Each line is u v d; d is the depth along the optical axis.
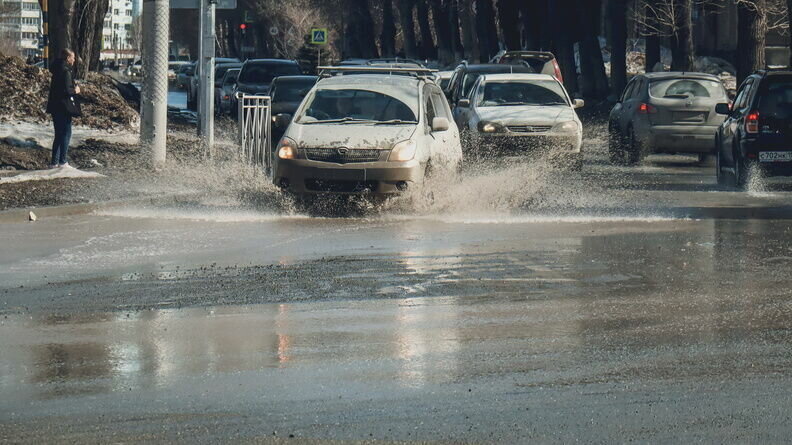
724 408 11.33
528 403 11.55
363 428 10.73
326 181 28.97
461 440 10.38
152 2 37.75
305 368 12.97
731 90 83.94
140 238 23.81
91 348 13.96
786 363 13.11
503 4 106.25
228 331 14.88
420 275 19.23
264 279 18.77
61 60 35.31
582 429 10.67
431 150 30.20
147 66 37.81
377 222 26.97
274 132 47.50
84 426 10.83
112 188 32.22
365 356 13.53
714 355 13.52
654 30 83.56
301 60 148.00
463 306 16.58
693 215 28.72
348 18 151.75
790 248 22.70
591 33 88.31
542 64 67.88
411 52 145.88
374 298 17.16
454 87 53.00
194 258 21.08
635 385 12.20
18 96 48.25
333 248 22.42
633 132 47.41
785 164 35.94
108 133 47.59
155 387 12.17
